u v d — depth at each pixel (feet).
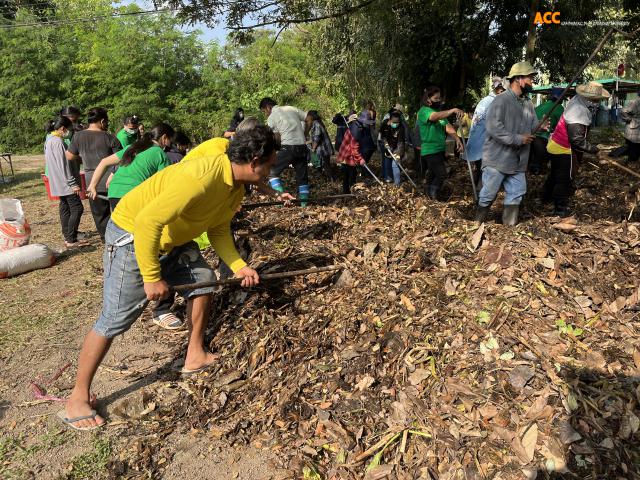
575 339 9.42
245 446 9.27
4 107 85.76
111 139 20.45
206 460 9.04
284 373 10.62
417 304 10.94
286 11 30.14
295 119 22.49
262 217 19.10
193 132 84.33
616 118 89.04
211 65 89.97
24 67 84.69
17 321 14.96
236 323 12.50
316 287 13.00
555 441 7.75
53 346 13.43
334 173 35.99
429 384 9.17
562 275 10.96
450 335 9.97
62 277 18.79
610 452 7.52
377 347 10.24
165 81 84.99
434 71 51.21
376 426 8.91
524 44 52.49
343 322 11.25
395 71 52.85
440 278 11.60
